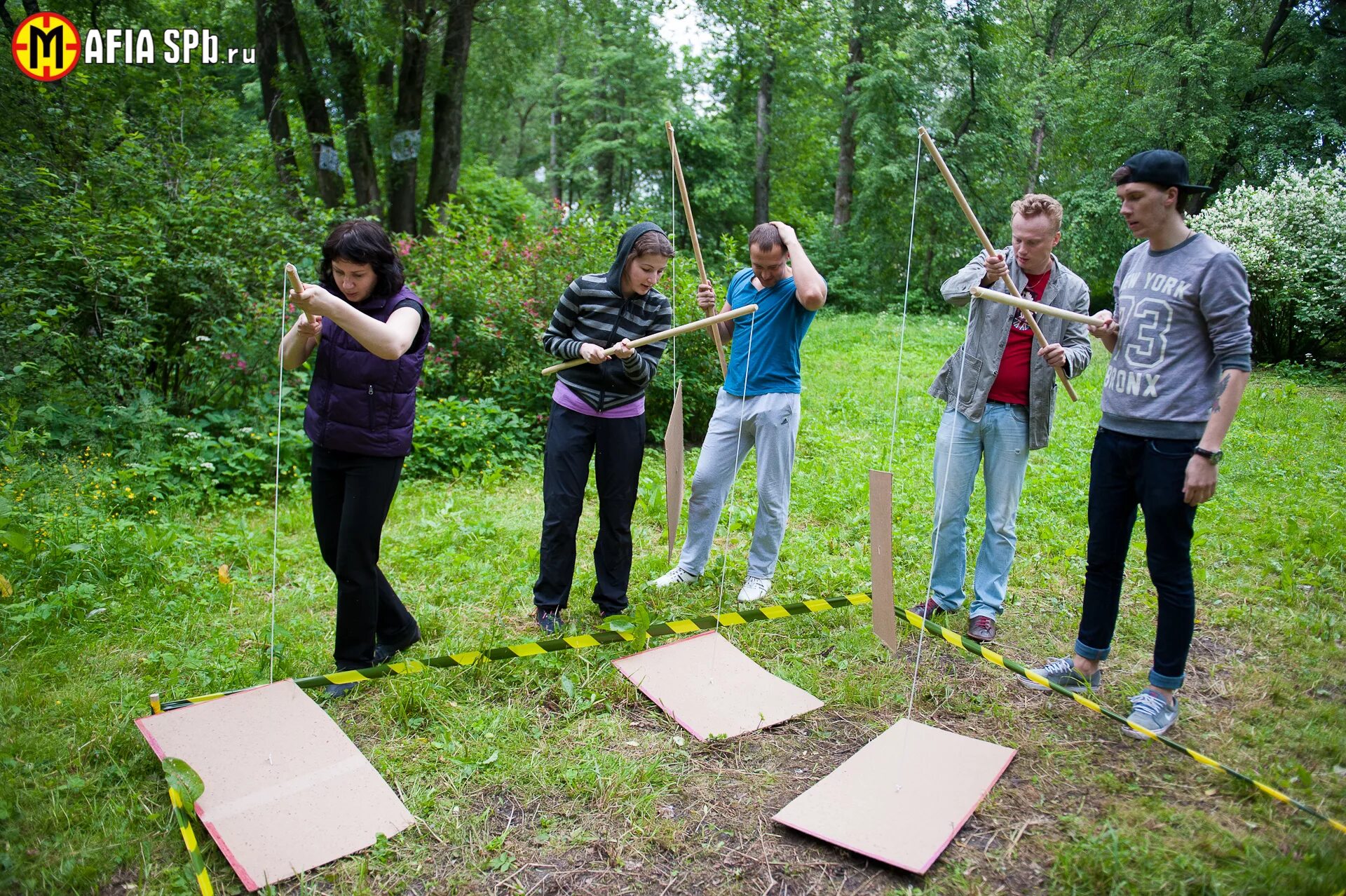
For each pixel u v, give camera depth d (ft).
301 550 15.83
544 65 96.84
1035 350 11.78
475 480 21.36
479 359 26.35
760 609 12.59
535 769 8.98
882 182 72.02
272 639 10.69
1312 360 42.16
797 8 65.26
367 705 10.12
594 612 12.93
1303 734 9.68
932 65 69.82
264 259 24.12
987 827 8.14
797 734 9.84
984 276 11.66
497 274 26.73
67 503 15.61
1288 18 60.23
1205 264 9.05
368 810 8.21
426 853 7.79
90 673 10.93
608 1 55.88
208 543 15.70
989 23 72.08
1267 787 8.38
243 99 57.72
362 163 41.86
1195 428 9.21
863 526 17.60
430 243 28.63
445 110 43.60
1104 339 10.13
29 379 19.20
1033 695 10.68
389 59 40.75
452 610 13.09
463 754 9.23
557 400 12.17
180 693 10.28
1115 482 9.98
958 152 70.85
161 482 18.25
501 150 121.29
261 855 7.60
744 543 16.56
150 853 7.72
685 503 18.85
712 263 62.54
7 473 16.05
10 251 20.68
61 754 9.03
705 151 79.10
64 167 24.49
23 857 7.55
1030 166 76.95
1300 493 19.66
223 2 43.47
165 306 22.52
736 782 8.88
